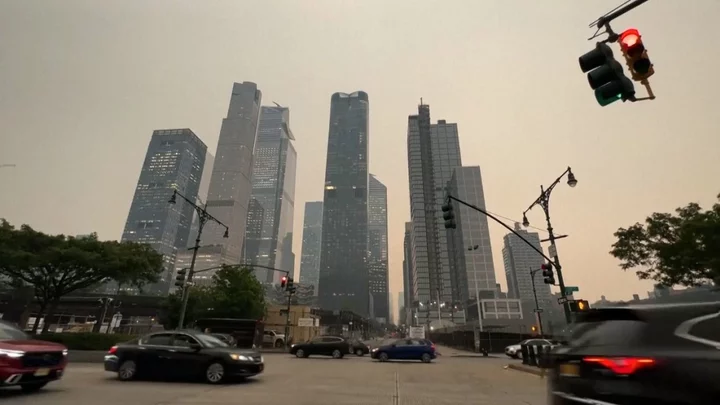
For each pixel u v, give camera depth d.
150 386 11.41
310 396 10.43
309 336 60.62
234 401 9.40
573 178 18.39
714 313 3.79
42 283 28.72
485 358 33.59
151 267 31.92
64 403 8.68
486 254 130.50
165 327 49.78
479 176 140.75
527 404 9.82
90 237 30.23
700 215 18.42
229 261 150.38
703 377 3.42
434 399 10.44
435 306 136.75
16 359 8.85
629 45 6.71
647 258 20.19
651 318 4.01
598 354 4.06
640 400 3.64
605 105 6.99
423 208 152.75
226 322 35.25
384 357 26.16
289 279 39.53
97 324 53.06
